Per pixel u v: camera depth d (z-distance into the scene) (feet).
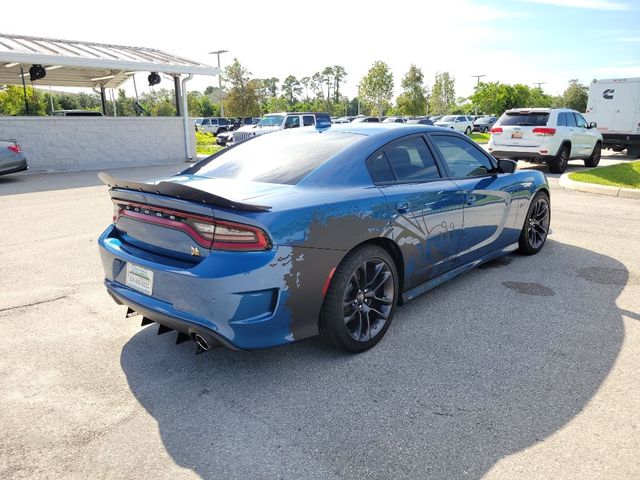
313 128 12.97
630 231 20.95
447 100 218.79
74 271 16.05
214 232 8.43
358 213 9.84
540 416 8.18
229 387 9.21
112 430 7.96
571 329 11.51
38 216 24.76
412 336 11.22
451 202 12.44
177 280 8.61
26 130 46.57
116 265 10.14
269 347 8.89
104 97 72.90
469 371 9.66
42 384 9.31
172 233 9.07
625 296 13.55
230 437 7.77
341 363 10.05
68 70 59.16
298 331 9.25
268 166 10.84
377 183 10.84
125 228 10.21
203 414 8.38
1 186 36.47
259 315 8.61
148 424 8.11
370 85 171.83
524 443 7.52
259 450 7.46
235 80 151.53
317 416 8.28
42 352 10.58
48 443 7.64
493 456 7.24
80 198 30.68
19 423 8.13
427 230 11.70
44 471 7.02
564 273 15.52
